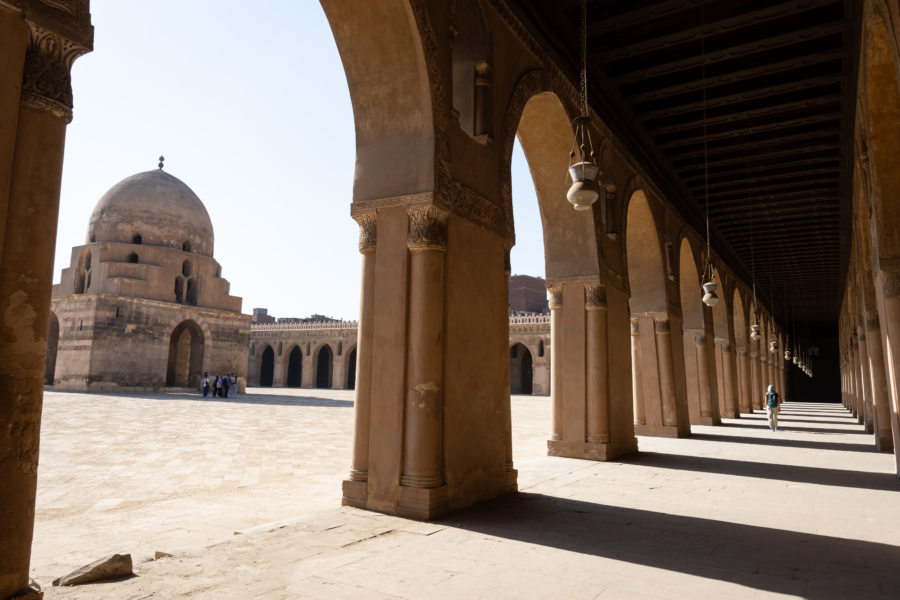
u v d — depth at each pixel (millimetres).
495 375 6281
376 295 5660
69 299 29953
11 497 2549
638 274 13352
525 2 7434
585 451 9258
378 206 5703
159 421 14570
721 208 15961
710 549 4227
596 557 3986
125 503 5957
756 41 8312
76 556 4129
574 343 9562
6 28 2645
